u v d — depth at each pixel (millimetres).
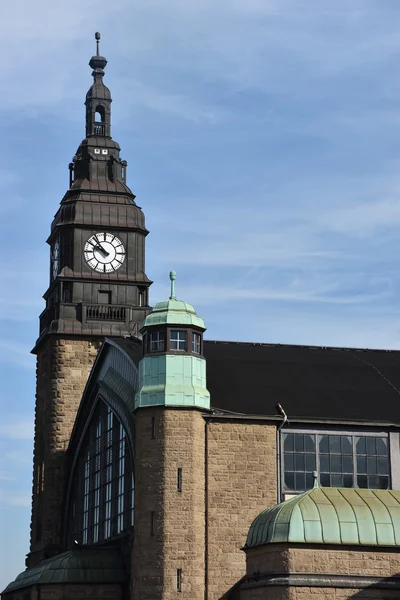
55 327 88438
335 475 66625
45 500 87500
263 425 66188
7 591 80500
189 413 64438
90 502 81125
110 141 93688
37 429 93312
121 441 74750
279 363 73188
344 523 55812
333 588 54750
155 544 62969
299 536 55219
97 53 96188
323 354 76688
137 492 64688
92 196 91375
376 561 55531
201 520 63875
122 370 75375
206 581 63469
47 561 76875
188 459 63875
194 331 66125
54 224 93250
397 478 67250
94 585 69812
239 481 65062
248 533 59875
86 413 83812
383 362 76188
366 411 68688
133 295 90062
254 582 57406
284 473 66062
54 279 91438
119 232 91000
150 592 62531
